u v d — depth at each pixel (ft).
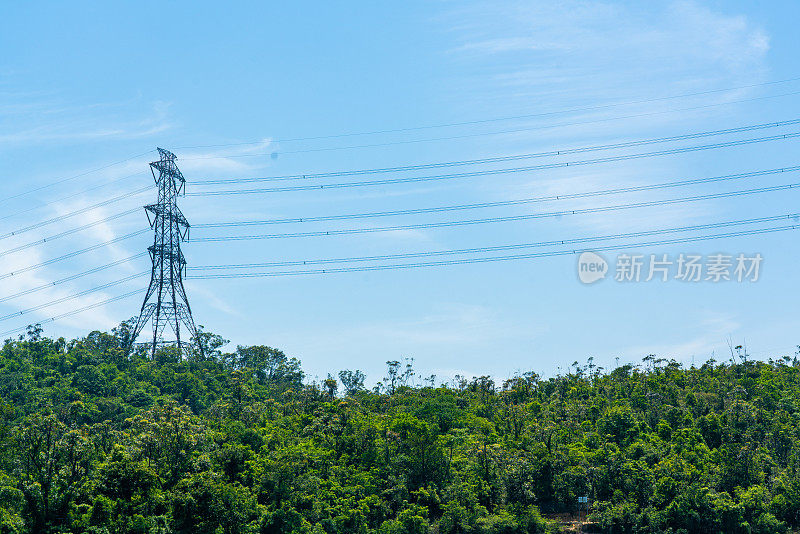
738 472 448.24
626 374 654.94
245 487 388.57
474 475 455.22
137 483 365.20
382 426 490.08
